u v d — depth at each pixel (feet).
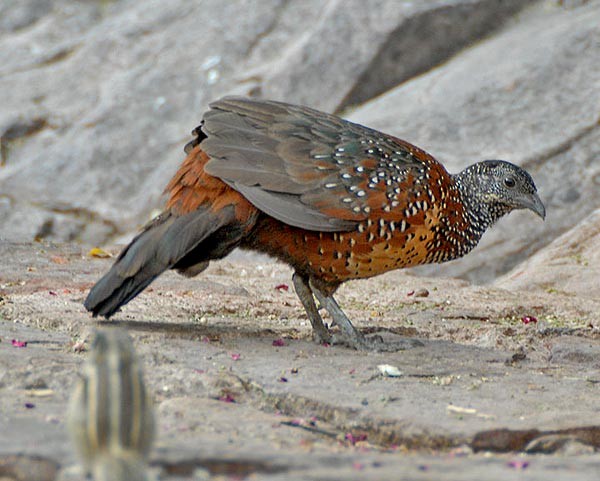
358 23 79.66
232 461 21.40
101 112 84.17
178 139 80.89
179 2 91.91
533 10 81.25
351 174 33.76
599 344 36.94
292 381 29.78
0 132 85.05
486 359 34.47
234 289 44.04
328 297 35.45
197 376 29.12
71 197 80.84
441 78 75.56
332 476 20.67
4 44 94.89
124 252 33.96
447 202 35.35
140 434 17.87
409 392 29.50
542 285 51.85
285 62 79.92
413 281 49.44
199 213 33.58
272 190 33.27
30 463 20.59
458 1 79.56
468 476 21.20
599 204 64.54
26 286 41.86
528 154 67.21
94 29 94.43
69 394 27.22
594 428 26.76
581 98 70.28
